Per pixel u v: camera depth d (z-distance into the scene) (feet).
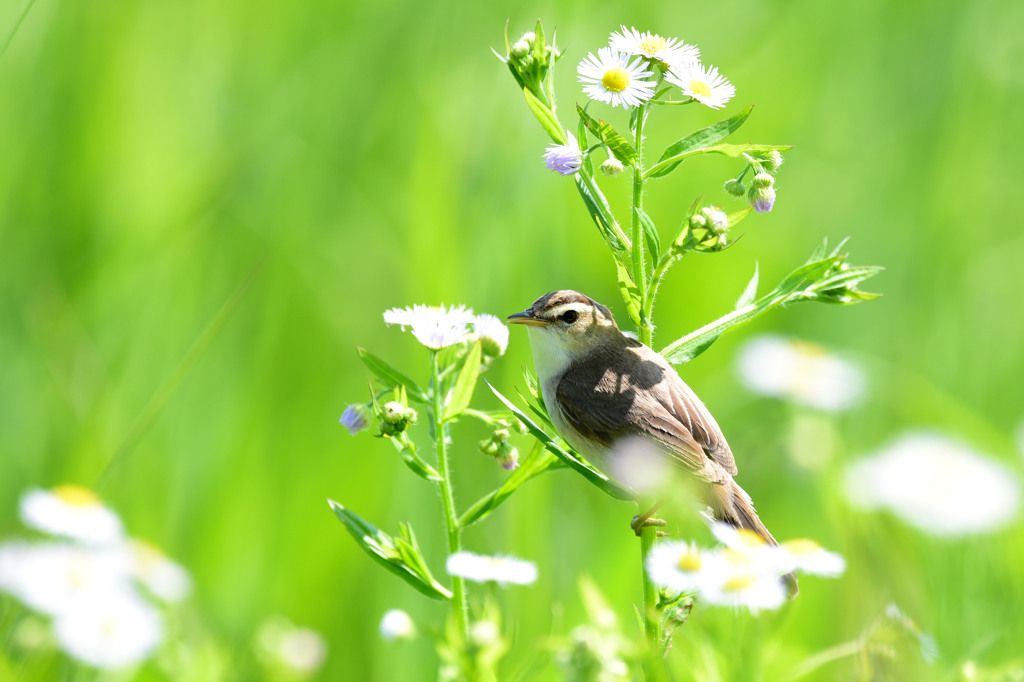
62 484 35.45
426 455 37.32
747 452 37.99
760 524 24.14
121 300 42.27
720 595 17.06
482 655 16.93
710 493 24.17
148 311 41.96
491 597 18.51
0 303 42.09
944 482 22.54
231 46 50.08
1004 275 51.19
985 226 51.88
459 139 43.50
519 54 20.94
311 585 35.53
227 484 37.52
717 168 51.37
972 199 50.55
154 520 35.91
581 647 16.25
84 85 45.88
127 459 36.99
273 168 46.44
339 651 34.12
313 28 50.47
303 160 47.01
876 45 55.42
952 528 22.20
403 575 19.56
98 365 40.52
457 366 21.06
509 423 20.61
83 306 42.45
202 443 38.78
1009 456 33.63
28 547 23.39
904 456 23.26
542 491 34.09
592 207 20.83
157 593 25.64
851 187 52.47
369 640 33.96
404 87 48.19
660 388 26.03
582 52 48.11
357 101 48.42
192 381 40.16
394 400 19.86
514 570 18.40
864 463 24.72
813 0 55.62
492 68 45.60
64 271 43.60
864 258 50.39
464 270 39.70
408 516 35.99
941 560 23.48
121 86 46.83
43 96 45.11
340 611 34.81
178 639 25.43
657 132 50.29
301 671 26.09
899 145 53.06
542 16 47.52
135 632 21.84
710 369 45.60
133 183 45.98
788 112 53.62
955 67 53.06
